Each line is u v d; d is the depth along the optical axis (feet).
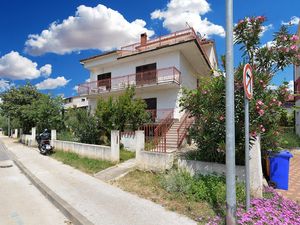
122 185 22.67
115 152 32.17
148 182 22.49
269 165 21.17
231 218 12.53
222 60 19.44
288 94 19.08
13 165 39.14
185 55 59.11
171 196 18.11
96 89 69.21
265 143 20.08
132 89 46.39
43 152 49.29
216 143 19.30
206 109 19.67
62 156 42.86
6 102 102.83
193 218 14.51
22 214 16.57
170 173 21.38
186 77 60.49
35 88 107.45
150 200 18.16
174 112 54.60
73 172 30.09
